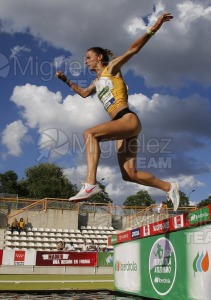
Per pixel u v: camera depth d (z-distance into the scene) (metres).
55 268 17.39
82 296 6.56
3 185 58.69
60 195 52.41
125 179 4.36
